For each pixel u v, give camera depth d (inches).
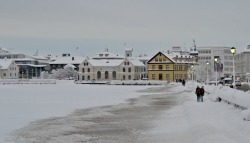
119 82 5954.7
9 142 872.9
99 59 7810.0
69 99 2375.7
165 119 1235.2
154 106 1785.2
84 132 1004.6
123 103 2015.3
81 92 3307.1
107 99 2362.2
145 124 1135.6
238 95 1125.7
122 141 861.2
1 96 2711.6
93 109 1676.9
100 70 7347.4
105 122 1211.2
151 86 5059.1
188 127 957.8
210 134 752.3
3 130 1058.1
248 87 3213.6
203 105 1427.2
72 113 1514.5
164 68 6875.0
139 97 2549.2
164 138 871.1
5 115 1453.0
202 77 6279.5
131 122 1195.3
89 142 857.5
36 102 2119.8
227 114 1064.8
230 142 666.2
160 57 6904.5
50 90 3718.0
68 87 4613.7
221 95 1456.7
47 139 904.9
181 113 1385.3
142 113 1466.5
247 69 7362.2
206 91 2158.0
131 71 7214.6
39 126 1135.6
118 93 3129.9
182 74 6958.7
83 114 1470.2
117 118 1317.7
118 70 7258.9
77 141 872.3
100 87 4650.6
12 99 2385.6
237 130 791.1
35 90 3710.6
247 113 893.2
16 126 1141.1
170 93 3065.9
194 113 1181.7
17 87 4576.8
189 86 3567.9
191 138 788.6
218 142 674.2
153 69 6924.2
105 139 891.4
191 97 2235.5
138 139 879.1
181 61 7022.6
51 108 1739.7
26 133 1000.2
